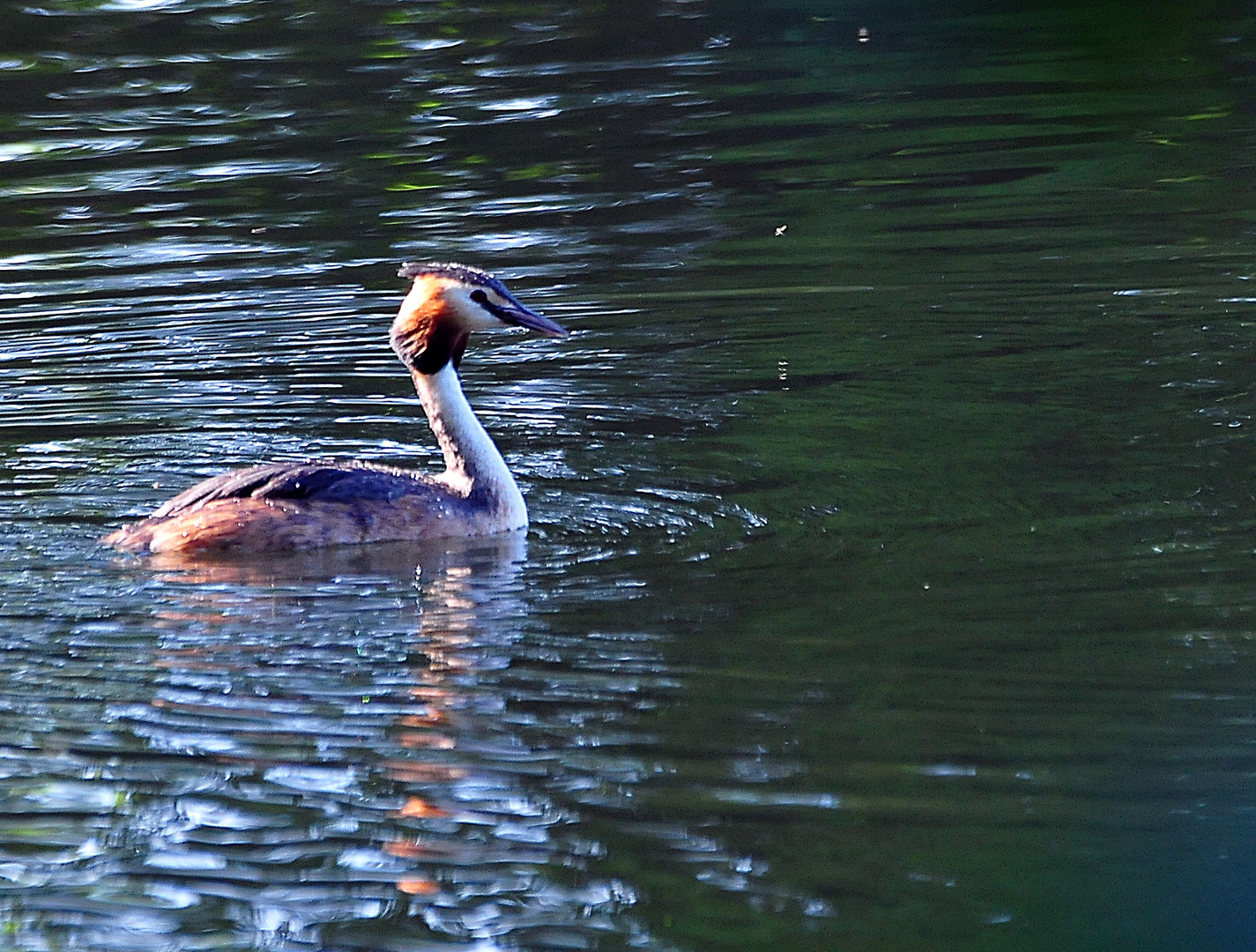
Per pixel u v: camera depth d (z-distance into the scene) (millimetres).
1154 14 30453
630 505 13656
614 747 9781
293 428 15789
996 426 15094
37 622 11602
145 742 10016
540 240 21469
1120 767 9383
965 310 18469
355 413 16172
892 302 18859
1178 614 11148
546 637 11195
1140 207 21672
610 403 16250
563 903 8508
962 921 8219
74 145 25625
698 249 20984
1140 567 11922
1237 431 14602
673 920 8320
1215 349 16812
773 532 12938
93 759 9820
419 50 29609
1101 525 12695
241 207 23047
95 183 24094
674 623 11336
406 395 16656
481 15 31266
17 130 26344
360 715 10266
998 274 19562
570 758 9688
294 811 9289
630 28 30578
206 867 8867
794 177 23547
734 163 24156
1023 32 29938
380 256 21047
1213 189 22156
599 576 12242
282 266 20781
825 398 16078
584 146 25078
